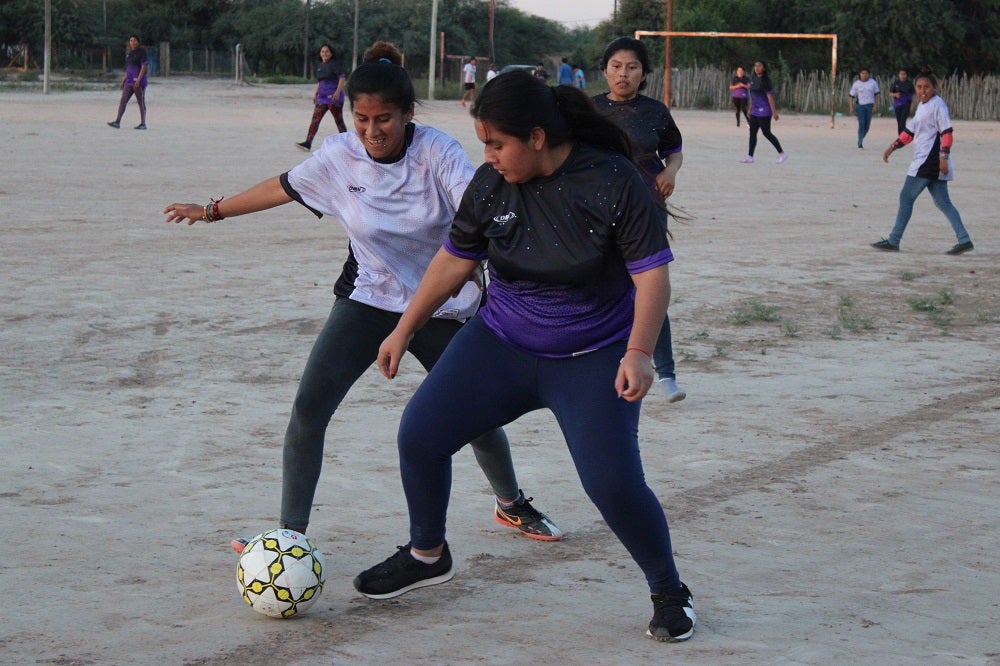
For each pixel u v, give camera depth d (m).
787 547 6.63
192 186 23.30
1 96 57.09
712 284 15.43
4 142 31.34
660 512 5.32
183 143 33.06
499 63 140.50
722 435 8.96
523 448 8.62
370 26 123.88
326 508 7.23
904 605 5.82
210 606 5.72
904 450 8.62
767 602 5.84
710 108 76.69
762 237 19.73
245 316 12.73
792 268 16.77
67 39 102.06
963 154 39.38
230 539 6.65
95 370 10.56
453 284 5.62
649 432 9.04
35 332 11.77
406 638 5.37
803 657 5.19
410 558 5.88
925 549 6.63
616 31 102.94
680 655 5.20
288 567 5.50
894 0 86.00
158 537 6.66
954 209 18.36
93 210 19.91
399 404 9.79
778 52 91.06
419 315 5.68
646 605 5.81
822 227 21.16
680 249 18.27
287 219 20.06
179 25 121.56
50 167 25.88
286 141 34.78
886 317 13.75
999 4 87.44
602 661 5.13
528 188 5.22
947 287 15.68
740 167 32.59
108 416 9.20
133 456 8.20
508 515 6.83
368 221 6.16
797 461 8.31
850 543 6.71
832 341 12.47
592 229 5.12
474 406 5.50
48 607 5.64
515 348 5.45
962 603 5.86
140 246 16.81
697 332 12.80
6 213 19.28
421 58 124.75
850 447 8.67
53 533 6.68
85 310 12.73
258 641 5.31
